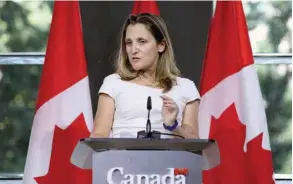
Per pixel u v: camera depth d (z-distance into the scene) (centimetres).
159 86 828
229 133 1057
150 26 818
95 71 1159
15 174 1133
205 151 674
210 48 1084
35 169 1027
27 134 1144
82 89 1058
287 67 1162
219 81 1073
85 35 1162
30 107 1149
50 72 1053
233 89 1068
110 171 626
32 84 1153
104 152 629
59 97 1048
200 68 1156
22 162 1137
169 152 629
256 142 1042
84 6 1166
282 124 1155
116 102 825
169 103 725
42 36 1162
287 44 1169
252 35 1172
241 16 1081
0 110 1144
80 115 1050
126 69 836
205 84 1075
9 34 1156
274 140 1153
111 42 1162
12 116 1145
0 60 1150
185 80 850
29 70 1155
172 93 826
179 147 630
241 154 1052
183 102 830
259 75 1164
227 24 1083
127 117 814
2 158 1134
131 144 624
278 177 1140
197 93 846
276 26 1174
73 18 1075
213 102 1071
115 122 820
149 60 815
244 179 1047
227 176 1049
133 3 1164
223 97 1068
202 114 1069
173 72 841
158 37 822
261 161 1040
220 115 1065
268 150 1044
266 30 1172
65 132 1044
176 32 1162
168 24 1161
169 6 1164
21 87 1152
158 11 1078
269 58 1166
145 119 811
